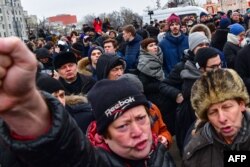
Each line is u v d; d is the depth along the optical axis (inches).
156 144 74.4
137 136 64.1
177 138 166.7
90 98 67.8
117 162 64.8
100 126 65.6
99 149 65.8
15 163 45.6
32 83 35.8
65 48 421.1
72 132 45.3
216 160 80.4
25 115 39.9
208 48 143.9
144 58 203.9
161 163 71.2
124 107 63.6
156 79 198.4
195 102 81.6
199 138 83.3
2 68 33.6
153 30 478.6
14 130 41.5
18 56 33.5
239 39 245.3
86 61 227.0
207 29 261.9
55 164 44.1
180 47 254.4
